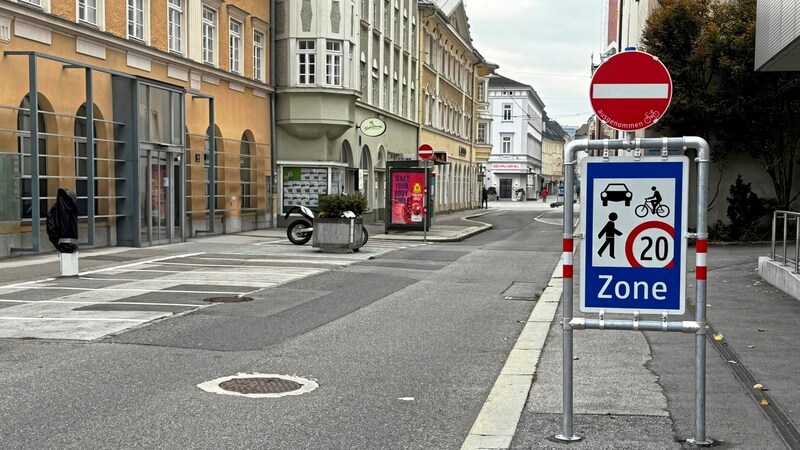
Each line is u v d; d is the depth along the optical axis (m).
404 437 5.57
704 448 5.16
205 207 25.48
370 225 36.06
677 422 5.76
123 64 20.88
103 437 5.43
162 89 21.88
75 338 8.88
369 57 35.88
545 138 140.00
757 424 5.67
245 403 6.36
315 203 30.73
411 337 9.42
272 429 5.69
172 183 22.58
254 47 29.14
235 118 27.50
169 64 23.11
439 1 54.78
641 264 5.17
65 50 18.47
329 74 30.53
